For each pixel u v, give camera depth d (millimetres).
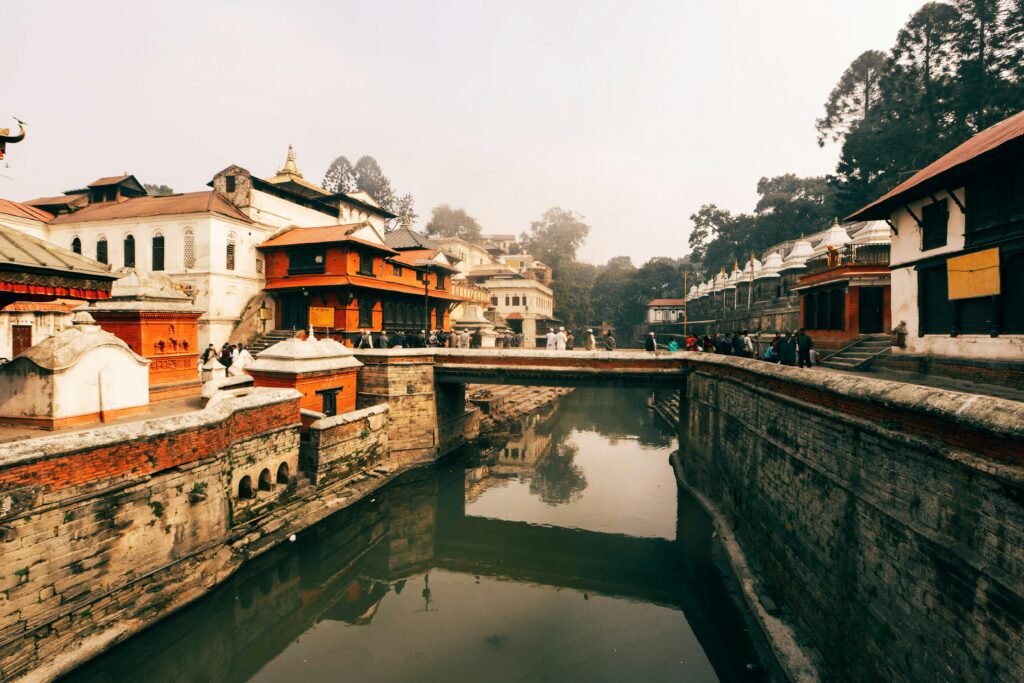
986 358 12719
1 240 9602
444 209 87438
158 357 17734
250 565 13773
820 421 10188
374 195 90812
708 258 81125
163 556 11516
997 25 41125
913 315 16078
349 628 12844
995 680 5656
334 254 31109
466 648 11898
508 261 85312
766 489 13211
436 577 15672
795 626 10797
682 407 24062
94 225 32219
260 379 19141
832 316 22594
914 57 47969
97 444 9922
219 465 13242
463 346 29141
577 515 20000
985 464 5910
